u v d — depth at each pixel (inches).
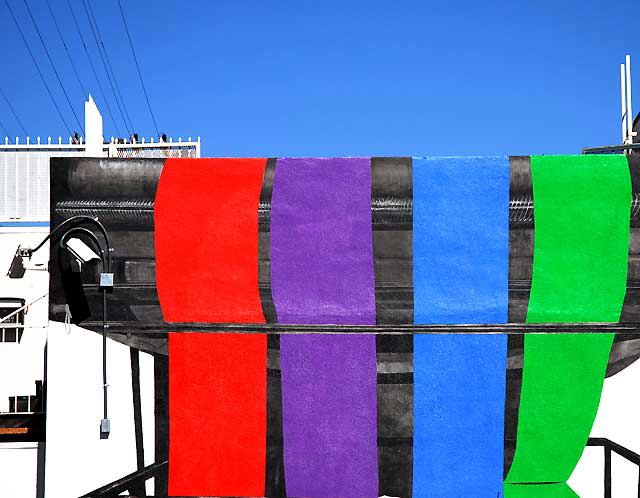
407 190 398.0
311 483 390.3
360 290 394.0
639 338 391.5
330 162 402.6
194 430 393.4
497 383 390.6
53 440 394.3
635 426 388.8
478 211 395.9
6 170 716.0
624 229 394.0
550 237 394.0
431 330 391.2
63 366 396.5
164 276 396.8
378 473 389.4
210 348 394.3
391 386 391.5
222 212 398.6
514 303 392.2
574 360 391.5
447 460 389.1
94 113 725.3
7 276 705.0
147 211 398.9
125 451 394.0
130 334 396.2
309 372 392.2
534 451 390.0
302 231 397.1
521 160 399.2
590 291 392.5
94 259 398.0
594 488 388.8
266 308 394.6
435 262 394.3
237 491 391.2
